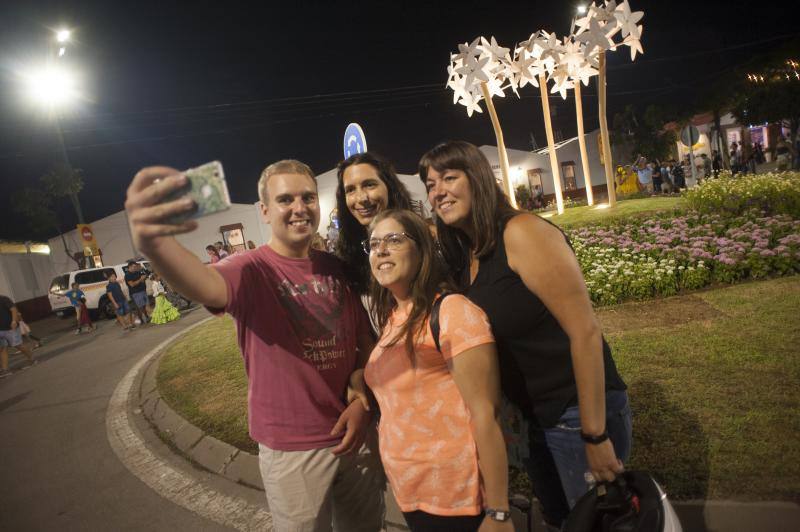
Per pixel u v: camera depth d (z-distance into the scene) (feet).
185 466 13.64
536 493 6.63
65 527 11.55
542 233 5.20
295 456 6.38
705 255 19.86
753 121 68.69
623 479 5.09
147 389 21.67
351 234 8.94
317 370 6.54
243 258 6.42
